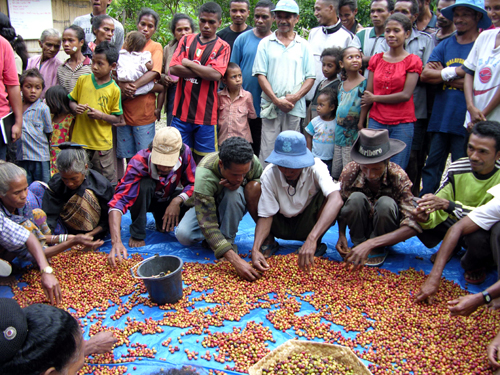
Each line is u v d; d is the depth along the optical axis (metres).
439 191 4.15
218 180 3.95
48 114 5.82
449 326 3.14
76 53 6.16
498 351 2.68
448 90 5.21
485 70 4.64
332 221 3.82
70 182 4.25
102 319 3.36
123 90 5.98
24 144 5.76
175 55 5.79
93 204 4.50
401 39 5.17
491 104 4.62
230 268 4.07
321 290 3.66
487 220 3.46
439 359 2.83
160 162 4.20
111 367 2.83
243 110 6.09
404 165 5.41
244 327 3.23
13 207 3.75
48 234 4.30
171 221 4.56
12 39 6.12
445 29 5.72
